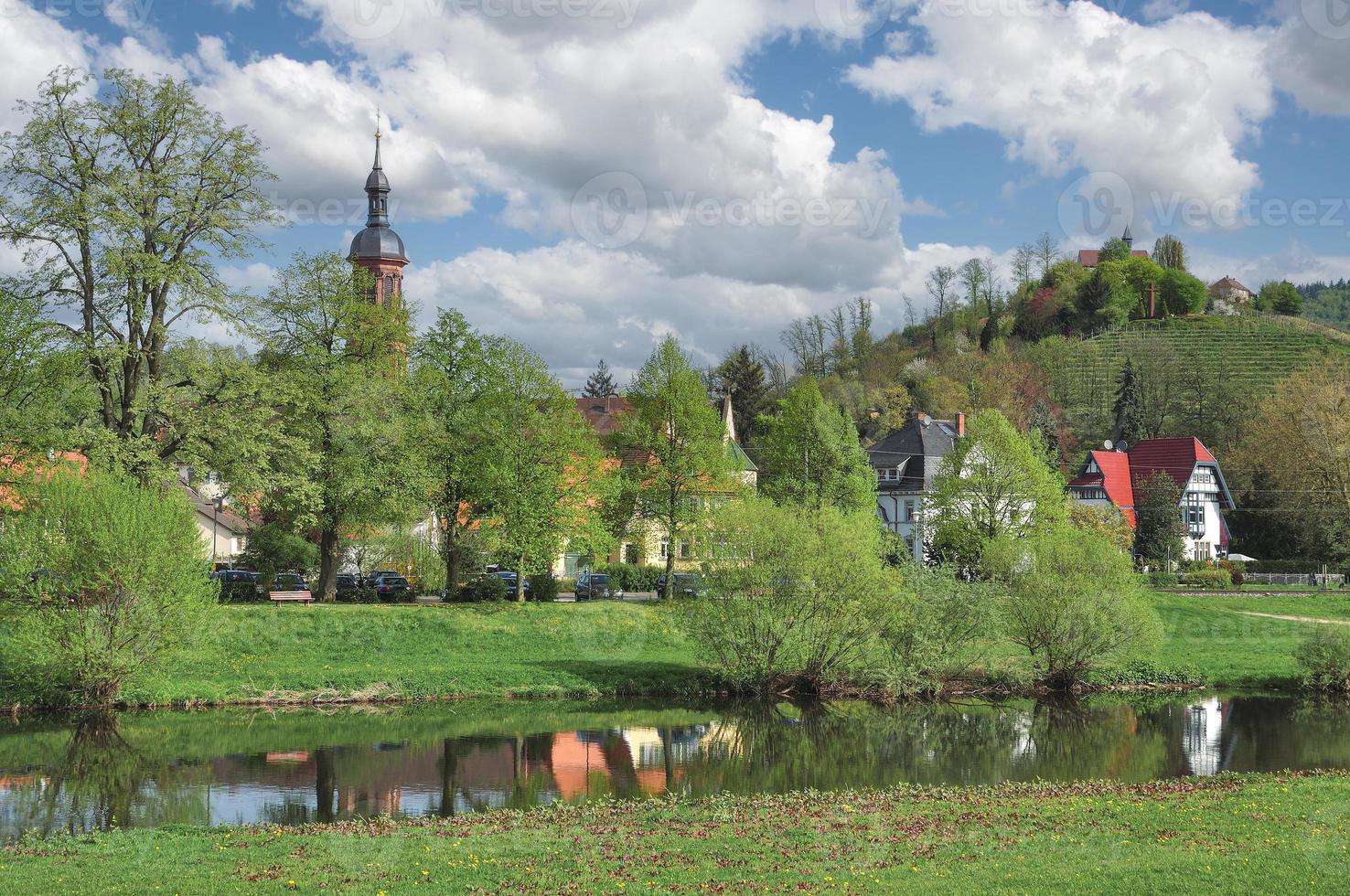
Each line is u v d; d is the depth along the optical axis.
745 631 36.94
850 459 62.31
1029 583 39.84
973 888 14.09
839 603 36.59
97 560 31.50
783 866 15.86
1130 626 39.47
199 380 41.06
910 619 37.12
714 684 38.12
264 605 43.81
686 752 27.89
